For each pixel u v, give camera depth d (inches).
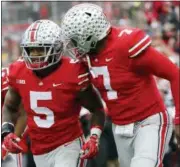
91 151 612.4
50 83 614.5
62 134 628.7
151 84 610.9
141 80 601.0
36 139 639.1
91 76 613.0
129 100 603.2
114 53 589.9
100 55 595.8
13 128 661.3
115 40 592.7
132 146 622.5
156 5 1365.7
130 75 594.9
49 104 618.8
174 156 850.1
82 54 603.2
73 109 627.8
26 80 624.1
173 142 828.0
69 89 613.0
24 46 604.1
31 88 622.5
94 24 589.0
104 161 943.7
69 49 608.4
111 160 948.0
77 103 633.0
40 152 640.4
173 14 1306.6
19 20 1663.4
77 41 596.4
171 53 1068.5
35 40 599.5
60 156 625.6
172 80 589.6
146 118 607.2
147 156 588.1
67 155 621.9
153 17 1360.7
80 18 590.6
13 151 644.1
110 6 1556.3
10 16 1668.3
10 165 834.2
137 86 600.4
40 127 629.6
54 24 617.6
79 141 636.7
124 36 589.6
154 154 591.5
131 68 592.7
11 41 1561.3
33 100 625.0
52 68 613.6
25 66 627.2
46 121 625.9
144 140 598.9
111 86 601.6
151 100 607.2
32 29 607.2
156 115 608.4
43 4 1635.1
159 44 1072.2
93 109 640.4
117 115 616.7
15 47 1528.1
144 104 604.7
